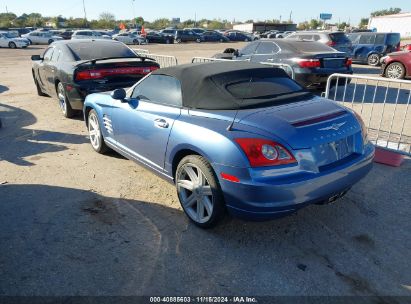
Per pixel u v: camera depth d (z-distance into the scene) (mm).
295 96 3693
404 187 4355
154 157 4047
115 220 3723
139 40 41375
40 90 10094
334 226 3559
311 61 9031
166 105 3875
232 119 3186
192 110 3539
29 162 5336
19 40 34781
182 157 3678
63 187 4488
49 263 3066
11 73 15891
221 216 3311
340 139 3182
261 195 2869
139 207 3977
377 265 2990
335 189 3146
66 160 5398
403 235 3398
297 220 3674
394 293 2691
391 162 4992
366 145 3553
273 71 4027
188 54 26625
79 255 3166
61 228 3580
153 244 3312
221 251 3201
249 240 3354
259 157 2869
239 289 2752
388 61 12820
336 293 2693
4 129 7051
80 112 7723
